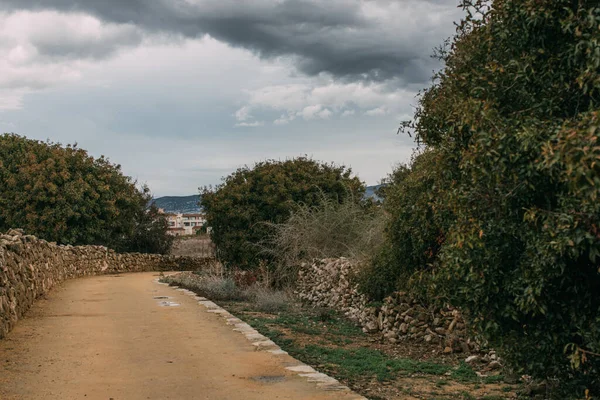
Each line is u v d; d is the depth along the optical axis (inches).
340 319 620.7
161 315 526.0
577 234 171.8
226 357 347.6
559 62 204.7
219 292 746.8
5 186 1467.8
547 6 198.4
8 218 1427.2
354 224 858.1
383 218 645.9
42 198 1438.2
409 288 461.4
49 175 1469.0
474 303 226.5
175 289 812.0
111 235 1736.0
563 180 174.2
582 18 189.8
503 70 215.3
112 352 357.7
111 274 1322.6
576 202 175.5
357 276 605.6
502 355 236.1
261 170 1213.7
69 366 319.3
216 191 1227.2
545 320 215.3
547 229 185.3
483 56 245.1
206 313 544.1
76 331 430.3
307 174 1194.0
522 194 198.8
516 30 212.2
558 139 161.9
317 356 390.6
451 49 302.5
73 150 1577.3
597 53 176.6
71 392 268.1
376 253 591.2
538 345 218.7
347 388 279.4
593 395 218.4
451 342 442.0
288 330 497.0
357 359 392.5
